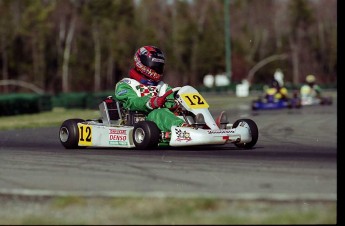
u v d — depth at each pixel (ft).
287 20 417.08
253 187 40.98
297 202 36.76
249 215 34.55
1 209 38.11
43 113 172.24
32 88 357.82
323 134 83.82
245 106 174.29
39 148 70.79
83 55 373.81
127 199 38.19
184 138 60.95
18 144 77.05
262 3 416.87
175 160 54.34
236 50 392.06
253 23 412.16
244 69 389.60
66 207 37.83
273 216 34.30
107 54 371.15
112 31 370.94
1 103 160.35
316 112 142.51
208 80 318.04
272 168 48.52
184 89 64.44
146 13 387.96
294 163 51.34
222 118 64.28
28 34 359.25
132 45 362.94
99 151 64.49
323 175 44.86
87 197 39.34
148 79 67.72
